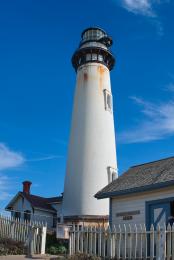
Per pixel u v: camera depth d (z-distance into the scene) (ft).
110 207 62.85
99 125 104.01
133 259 48.85
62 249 61.41
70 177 101.86
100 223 95.14
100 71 109.70
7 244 60.39
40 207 115.34
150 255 46.98
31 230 60.59
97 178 99.09
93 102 106.01
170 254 44.83
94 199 97.25
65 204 100.73
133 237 49.70
